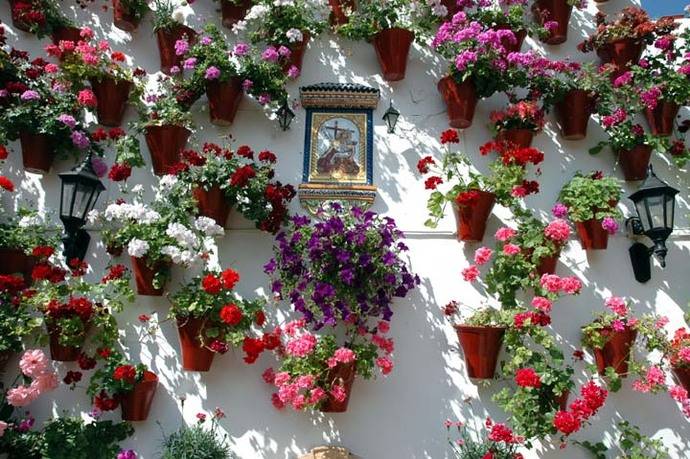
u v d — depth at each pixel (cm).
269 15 343
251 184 304
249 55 336
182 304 288
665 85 337
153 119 323
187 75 348
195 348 290
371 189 322
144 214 296
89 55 324
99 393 293
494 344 290
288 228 317
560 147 345
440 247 321
